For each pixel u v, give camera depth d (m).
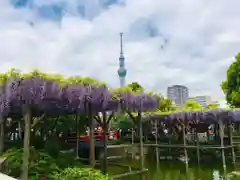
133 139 20.19
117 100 9.70
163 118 17.58
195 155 17.39
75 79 8.00
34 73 6.95
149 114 18.30
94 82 8.50
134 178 10.47
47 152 9.37
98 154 14.73
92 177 6.33
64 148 12.97
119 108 9.91
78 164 8.93
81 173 6.38
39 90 6.93
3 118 10.20
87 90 8.21
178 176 11.90
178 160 16.95
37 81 6.94
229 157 17.00
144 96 10.57
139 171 10.03
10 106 8.11
